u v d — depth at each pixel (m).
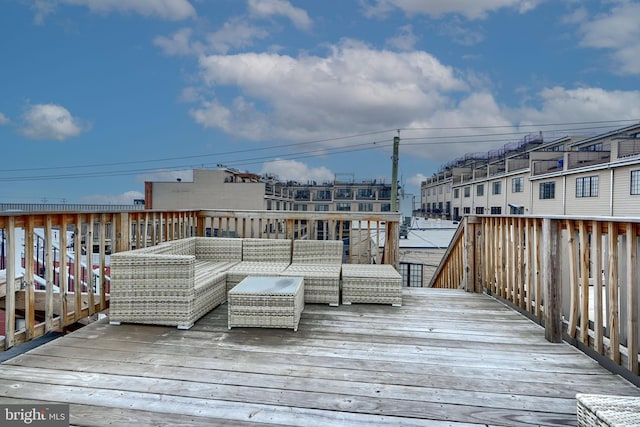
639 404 1.47
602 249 2.43
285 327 3.06
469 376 2.24
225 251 4.80
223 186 37.97
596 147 28.20
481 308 3.77
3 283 4.54
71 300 4.55
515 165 30.56
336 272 4.02
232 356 2.50
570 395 2.03
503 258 3.97
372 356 2.52
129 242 3.83
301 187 55.72
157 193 38.03
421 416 1.81
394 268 4.76
